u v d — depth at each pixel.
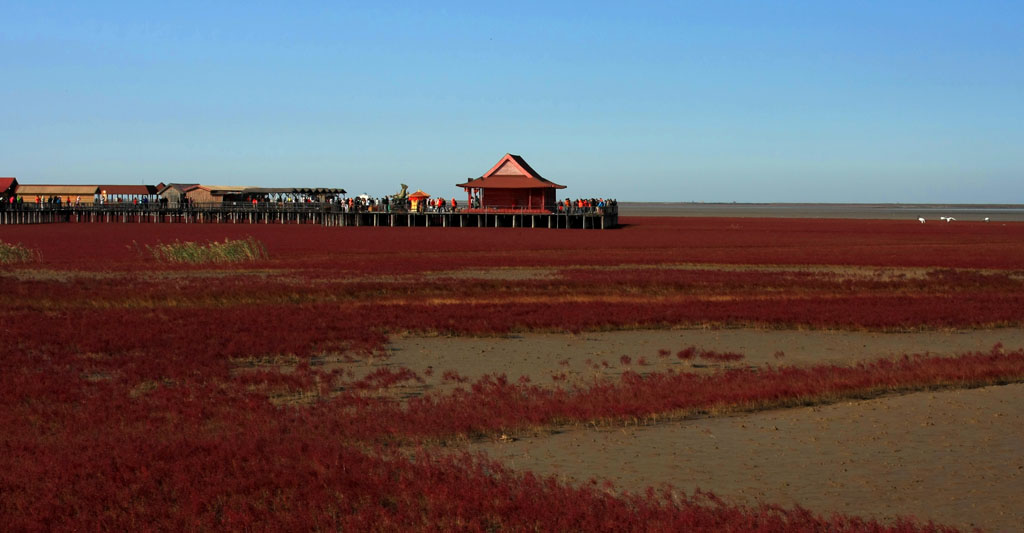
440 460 13.80
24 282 40.09
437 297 36.12
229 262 51.28
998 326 29.64
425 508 11.83
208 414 17.00
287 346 24.88
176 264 50.22
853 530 10.79
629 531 10.92
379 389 19.98
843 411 17.23
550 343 26.45
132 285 39.09
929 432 15.57
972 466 13.55
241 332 27.20
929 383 19.77
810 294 37.66
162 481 12.93
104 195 122.69
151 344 25.12
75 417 16.72
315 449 14.23
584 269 48.00
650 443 15.01
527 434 15.70
